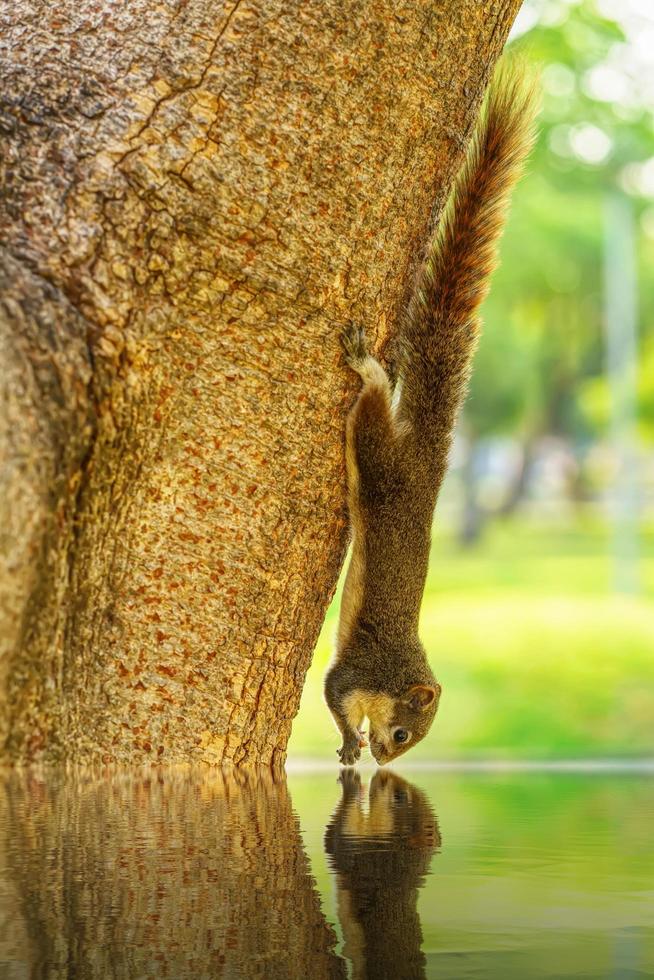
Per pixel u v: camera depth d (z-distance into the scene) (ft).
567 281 19.26
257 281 3.39
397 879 2.94
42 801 3.25
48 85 3.33
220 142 3.34
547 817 3.33
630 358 18.71
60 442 3.19
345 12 3.38
